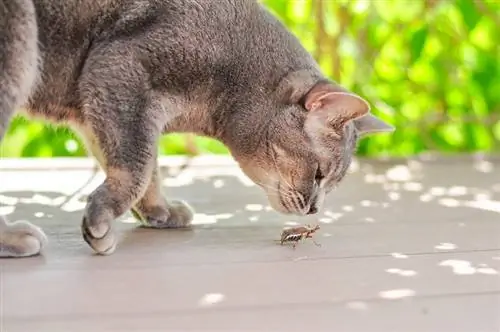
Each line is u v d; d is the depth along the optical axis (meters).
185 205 1.13
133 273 0.94
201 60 1.05
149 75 1.03
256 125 1.08
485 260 1.01
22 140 1.53
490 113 1.63
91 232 0.98
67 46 1.03
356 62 1.60
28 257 0.97
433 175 1.45
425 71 1.62
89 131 1.06
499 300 0.92
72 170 1.39
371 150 1.59
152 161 1.04
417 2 1.58
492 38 1.61
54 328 0.83
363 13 1.57
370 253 1.02
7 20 0.98
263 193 1.29
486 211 1.21
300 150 1.08
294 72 1.09
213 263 0.98
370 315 0.88
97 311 0.86
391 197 1.29
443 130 1.64
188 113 1.07
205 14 1.05
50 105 1.06
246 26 1.08
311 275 0.96
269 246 1.04
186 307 0.88
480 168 1.51
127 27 1.04
